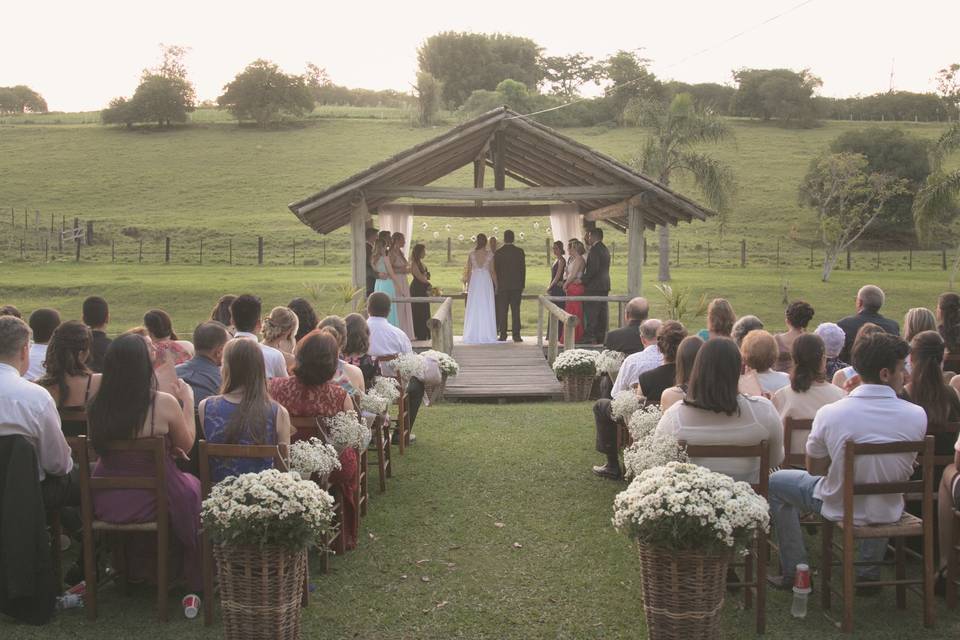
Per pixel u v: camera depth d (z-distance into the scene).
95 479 4.77
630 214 15.04
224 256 43.75
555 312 14.02
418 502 6.87
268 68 93.38
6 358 4.82
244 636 4.33
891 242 54.59
